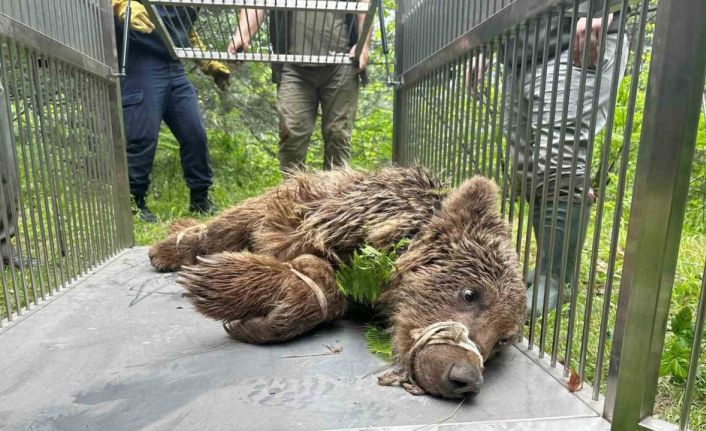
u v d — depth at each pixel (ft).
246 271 6.70
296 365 6.06
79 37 9.89
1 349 6.52
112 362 6.15
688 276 10.18
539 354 6.60
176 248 9.98
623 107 14.28
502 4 7.35
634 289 4.78
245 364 6.07
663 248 4.56
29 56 8.08
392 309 6.80
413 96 11.66
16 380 5.70
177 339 6.85
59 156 9.01
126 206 12.01
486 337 5.77
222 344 6.67
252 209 9.07
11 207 7.57
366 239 7.25
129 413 5.03
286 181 8.95
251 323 6.63
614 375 5.05
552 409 5.32
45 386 5.56
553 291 8.63
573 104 8.06
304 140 17.01
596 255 5.49
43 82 8.61
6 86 7.37
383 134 26.22
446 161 9.60
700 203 14.42
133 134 16.71
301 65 16.05
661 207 4.55
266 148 26.16
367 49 16.05
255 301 6.59
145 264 10.69
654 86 4.52
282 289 6.62
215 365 6.05
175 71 17.44
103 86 11.12
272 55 13.74
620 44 5.16
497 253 6.29
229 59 13.57
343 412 5.10
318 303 6.68
